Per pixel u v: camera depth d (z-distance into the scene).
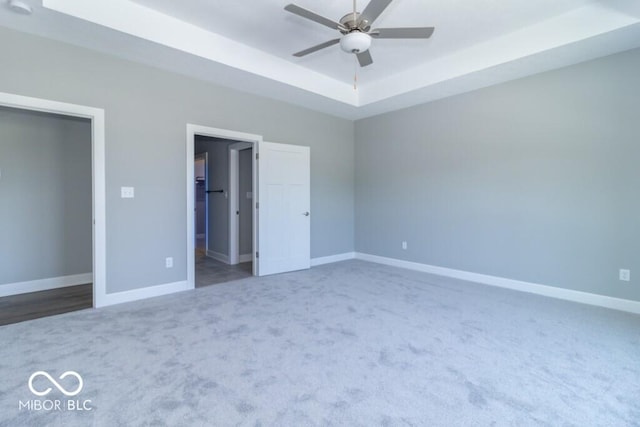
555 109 3.54
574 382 1.93
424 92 4.31
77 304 3.35
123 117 3.34
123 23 2.79
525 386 1.89
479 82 3.95
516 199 3.86
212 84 3.99
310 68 4.23
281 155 4.72
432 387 1.89
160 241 3.63
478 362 2.17
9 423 1.58
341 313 3.08
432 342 2.46
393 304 3.33
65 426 1.56
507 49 3.35
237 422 1.59
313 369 2.08
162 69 3.59
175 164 3.72
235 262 5.53
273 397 1.79
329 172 5.47
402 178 5.10
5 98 2.72
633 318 2.94
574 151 3.42
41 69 2.88
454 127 4.43
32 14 2.53
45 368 2.07
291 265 4.87
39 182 3.86
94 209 3.20
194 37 3.21
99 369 2.06
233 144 5.39
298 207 4.94
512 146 3.88
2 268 3.64
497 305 3.30
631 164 3.10
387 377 1.99
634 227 3.10
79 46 3.06
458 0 2.77
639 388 1.87
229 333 2.61
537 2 2.80
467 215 4.32
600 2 2.79
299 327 2.74
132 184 3.42
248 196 5.80
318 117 5.25
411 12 2.95
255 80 3.89
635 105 3.07
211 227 6.16
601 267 3.28
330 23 2.33
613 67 3.17
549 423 1.58
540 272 3.69
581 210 3.39
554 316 2.99
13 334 2.57
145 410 1.67
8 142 3.65
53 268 3.97
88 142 4.20
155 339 2.49
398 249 5.19
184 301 3.42
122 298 3.38
